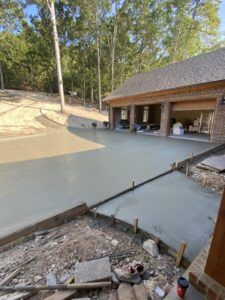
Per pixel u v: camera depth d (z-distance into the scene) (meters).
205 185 4.72
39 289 2.01
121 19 23.53
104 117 21.69
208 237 2.81
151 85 13.55
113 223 3.28
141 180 4.99
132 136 12.45
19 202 4.02
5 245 2.75
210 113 13.16
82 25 22.91
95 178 5.23
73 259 2.49
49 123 16.38
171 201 3.92
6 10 17.53
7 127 13.89
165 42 26.41
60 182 5.03
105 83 28.92
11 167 6.34
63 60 27.44
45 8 21.66
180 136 11.80
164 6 23.56
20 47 27.23
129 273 2.16
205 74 10.08
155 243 2.72
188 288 1.80
